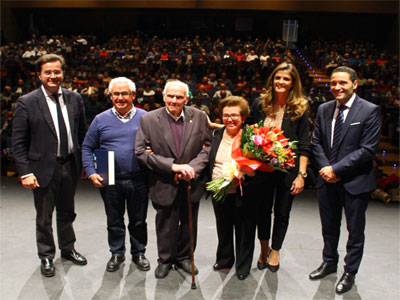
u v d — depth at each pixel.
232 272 2.79
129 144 2.63
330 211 2.68
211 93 8.92
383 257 3.08
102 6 16.28
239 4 15.70
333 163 2.57
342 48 14.73
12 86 10.23
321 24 17.75
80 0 16.25
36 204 2.67
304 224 3.75
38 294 2.49
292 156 2.43
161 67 10.87
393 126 7.91
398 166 6.66
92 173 2.60
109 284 2.61
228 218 2.71
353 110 2.49
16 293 2.49
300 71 11.68
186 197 2.69
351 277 2.59
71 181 2.73
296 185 2.61
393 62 13.01
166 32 18.41
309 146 2.65
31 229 3.49
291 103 2.59
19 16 17.27
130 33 18.45
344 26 17.59
